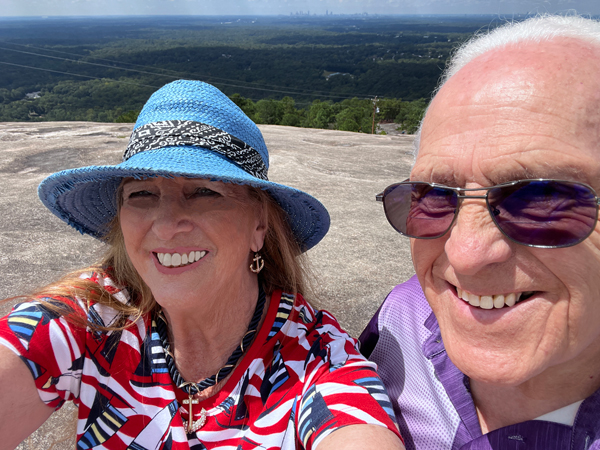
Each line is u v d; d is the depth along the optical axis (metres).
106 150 3.45
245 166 0.46
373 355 0.57
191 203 0.43
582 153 0.29
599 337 0.34
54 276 1.29
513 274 0.32
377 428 0.39
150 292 0.49
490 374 0.34
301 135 5.20
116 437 0.45
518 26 0.35
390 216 0.41
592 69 0.30
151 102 0.47
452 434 0.44
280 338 0.48
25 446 0.66
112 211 0.54
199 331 0.48
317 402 0.43
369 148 4.08
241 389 0.45
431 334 0.48
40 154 3.29
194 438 0.45
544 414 0.38
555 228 0.29
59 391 0.46
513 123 0.30
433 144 0.35
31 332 0.44
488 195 0.31
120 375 0.46
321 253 1.49
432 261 0.38
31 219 1.82
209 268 0.45
